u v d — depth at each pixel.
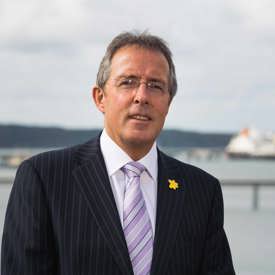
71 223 2.40
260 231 10.20
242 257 7.97
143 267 2.41
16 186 2.51
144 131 2.48
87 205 2.43
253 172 36.91
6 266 2.41
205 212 2.62
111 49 2.55
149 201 2.55
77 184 2.47
